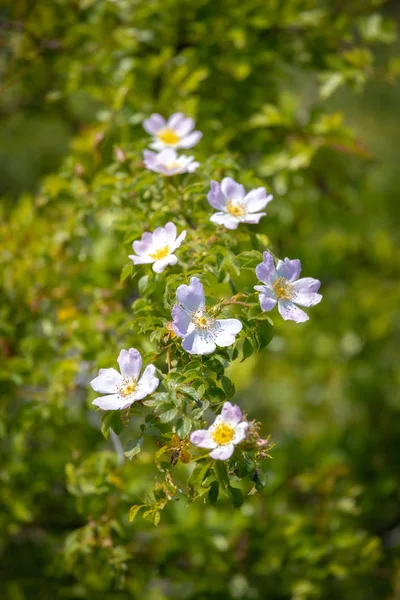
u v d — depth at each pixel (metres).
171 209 0.75
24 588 1.06
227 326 0.62
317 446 1.23
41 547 1.10
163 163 0.78
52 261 0.94
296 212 1.11
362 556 1.02
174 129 0.86
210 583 1.01
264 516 1.03
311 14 1.05
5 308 0.96
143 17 1.03
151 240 0.69
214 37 1.04
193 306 0.63
